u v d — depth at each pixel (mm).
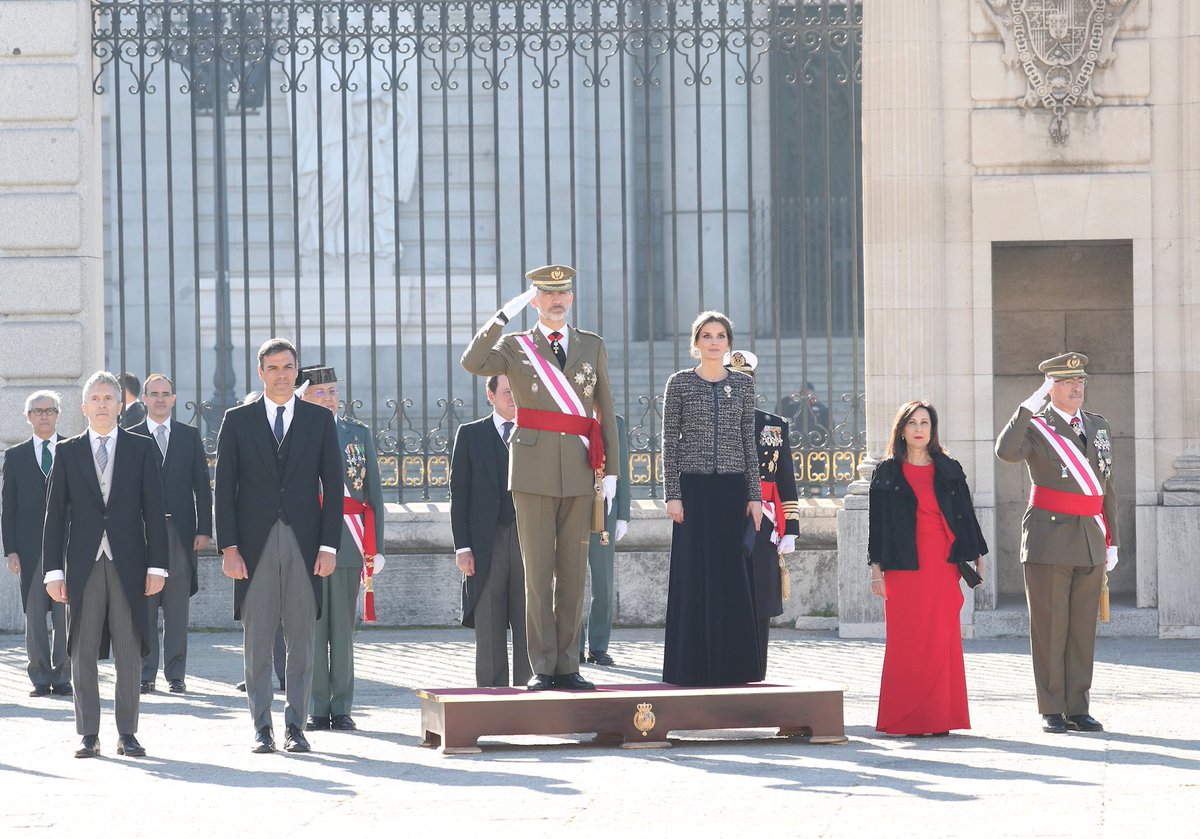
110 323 36656
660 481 20547
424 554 20078
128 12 20438
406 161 34906
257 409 12320
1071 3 18562
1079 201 18594
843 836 8906
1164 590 18344
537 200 35250
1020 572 20500
